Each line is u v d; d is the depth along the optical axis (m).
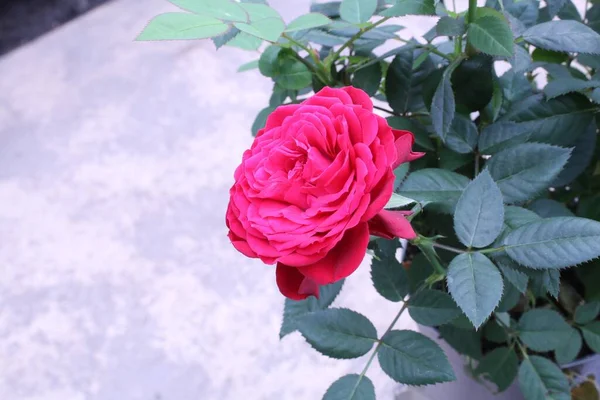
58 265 0.94
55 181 1.06
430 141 0.47
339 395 0.41
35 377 0.83
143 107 1.15
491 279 0.37
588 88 0.46
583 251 0.36
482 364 0.50
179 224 0.97
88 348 0.85
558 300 0.53
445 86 0.41
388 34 0.48
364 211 0.31
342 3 0.45
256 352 0.82
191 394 0.79
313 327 0.41
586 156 0.48
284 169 0.33
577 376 0.53
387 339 0.41
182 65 1.21
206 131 1.09
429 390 0.63
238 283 0.89
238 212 0.34
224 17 0.35
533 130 0.44
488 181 0.38
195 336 0.84
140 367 0.82
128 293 0.90
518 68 0.41
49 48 1.31
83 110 1.17
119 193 1.02
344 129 0.31
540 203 0.47
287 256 0.31
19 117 1.18
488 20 0.39
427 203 0.42
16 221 1.01
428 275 0.49
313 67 0.46
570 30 0.41
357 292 0.83
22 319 0.89
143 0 1.39
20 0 1.44
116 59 1.26
